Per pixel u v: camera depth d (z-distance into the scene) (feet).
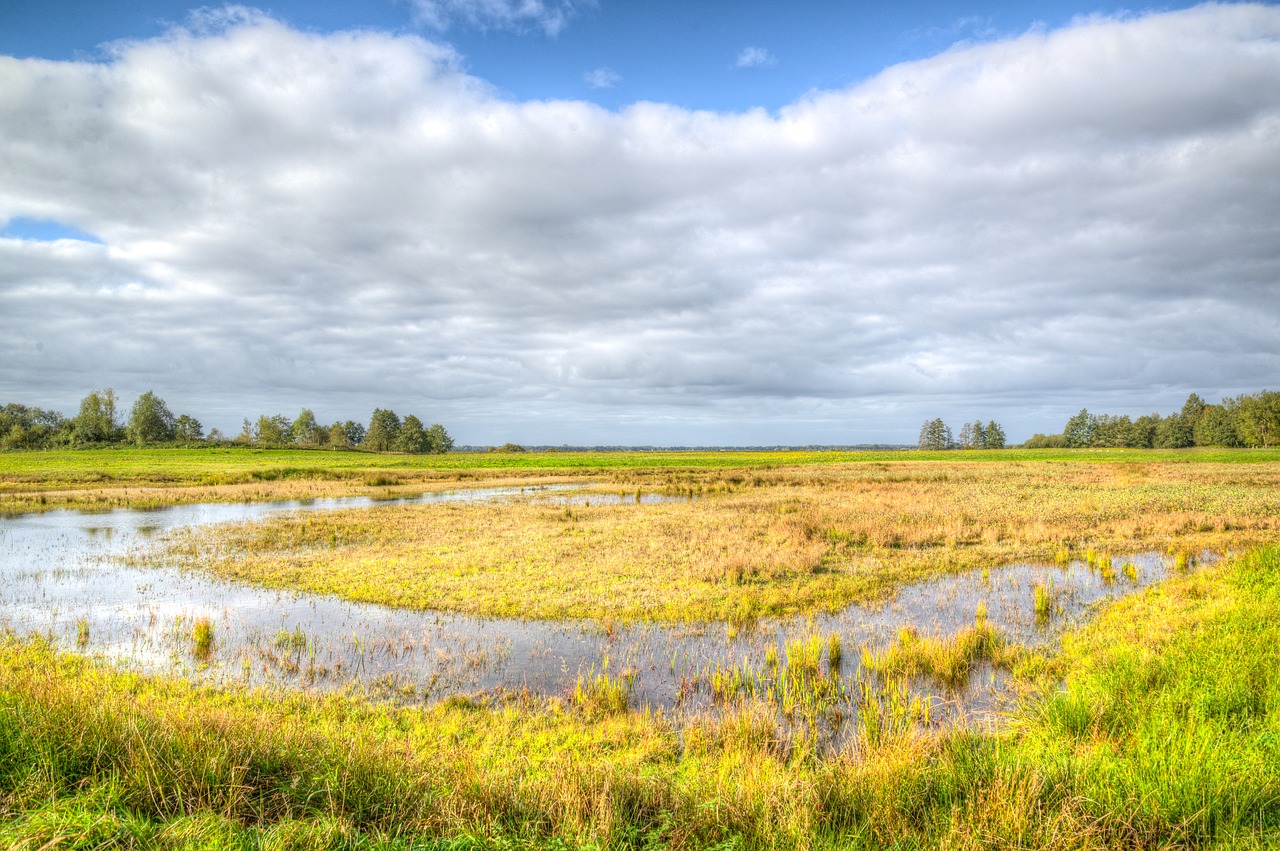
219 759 16.26
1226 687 24.02
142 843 12.98
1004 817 15.20
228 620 40.57
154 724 17.90
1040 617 41.83
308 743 18.49
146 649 34.86
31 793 14.37
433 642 36.32
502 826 15.24
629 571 53.93
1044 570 56.03
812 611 42.88
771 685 30.22
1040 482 150.00
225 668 32.01
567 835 14.78
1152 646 32.04
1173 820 15.72
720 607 43.37
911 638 35.53
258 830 13.88
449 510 103.24
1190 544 65.77
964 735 21.09
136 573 54.70
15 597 46.75
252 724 19.29
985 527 76.48
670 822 15.79
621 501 120.26
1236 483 138.31
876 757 19.03
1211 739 19.20
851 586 49.75
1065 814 15.10
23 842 12.48
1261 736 19.36
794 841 14.97
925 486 142.82
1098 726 22.56
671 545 66.28
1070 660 32.58
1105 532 73.46
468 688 29.86
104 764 16.17
